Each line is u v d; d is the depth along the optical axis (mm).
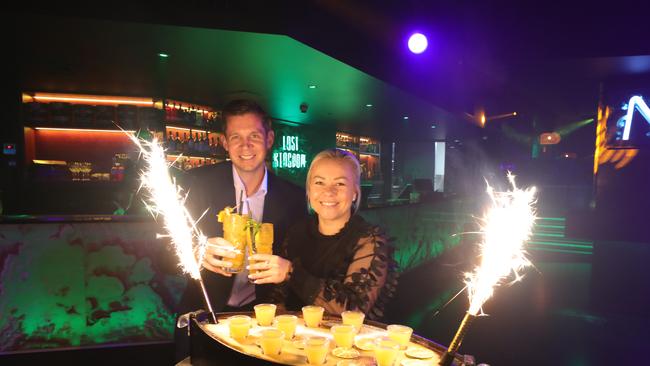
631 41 5254
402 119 9914
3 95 5383
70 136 6199
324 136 11695
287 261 1665
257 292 2184
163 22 3596
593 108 11484
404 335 1240
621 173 6645
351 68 5070
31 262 3531
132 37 3912
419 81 7031
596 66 5914
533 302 5609
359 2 4578
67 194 5637
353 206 1836
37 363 3469
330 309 1573
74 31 3734
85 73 5168
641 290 5680
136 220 3666
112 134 6371
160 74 5277
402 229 6445
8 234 3486
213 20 3709
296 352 1196
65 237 3580
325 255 1758
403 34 5469
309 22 4191
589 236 6859
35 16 3373
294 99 7195
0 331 3486
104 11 3451
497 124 16422
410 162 16828
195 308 2207
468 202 10555
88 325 3643
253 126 2066
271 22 3846
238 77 5504
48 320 3572
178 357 1633
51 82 5594
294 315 1506
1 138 5410
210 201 2262
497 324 4773
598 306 5387
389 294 1612
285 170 10109
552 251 9203
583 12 5441
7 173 5406
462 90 9039
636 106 6484
